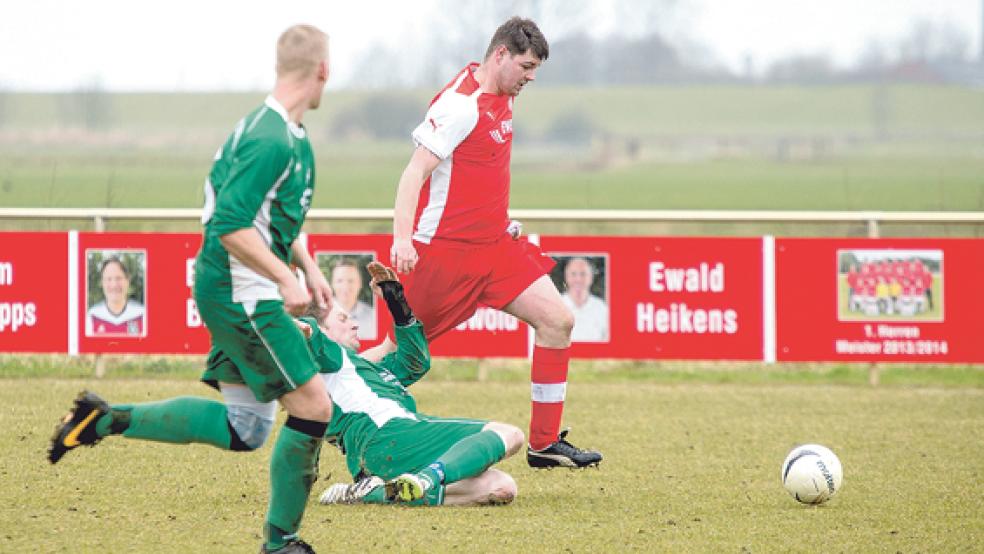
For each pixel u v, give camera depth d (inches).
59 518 554.3
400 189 649.6
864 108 6176.2
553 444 672.4
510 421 879.1
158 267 1043.9
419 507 588.4
